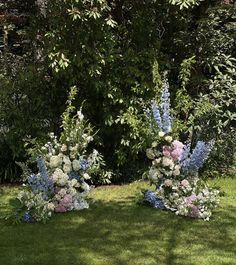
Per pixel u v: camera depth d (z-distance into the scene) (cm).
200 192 571
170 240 499
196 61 762
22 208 551
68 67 676
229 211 593
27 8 806
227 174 771
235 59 753
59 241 493
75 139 593
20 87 733
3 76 747
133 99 708
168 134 594
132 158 736
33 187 563
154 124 601
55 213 578
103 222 550
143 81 708
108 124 706
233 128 777
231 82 738
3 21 815
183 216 571
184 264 442
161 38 766
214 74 787
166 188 593
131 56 704
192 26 776
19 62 766
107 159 743
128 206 612
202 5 769
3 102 729
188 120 718
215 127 738
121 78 704
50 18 697
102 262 444
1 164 747
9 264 439
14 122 727
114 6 716
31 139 671
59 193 573
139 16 717
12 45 824
